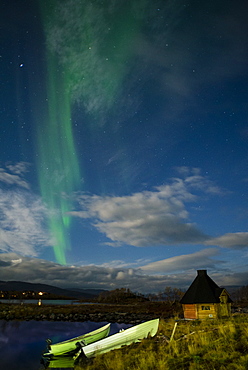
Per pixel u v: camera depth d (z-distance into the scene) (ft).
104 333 68.69
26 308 201.36
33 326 125.29
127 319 139.64
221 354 33.71
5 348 76.02
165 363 34.58
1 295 474.49
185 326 61.72
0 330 111.96
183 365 33.35
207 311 82.38
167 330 59.77
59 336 97.30
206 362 32.32
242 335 39.58
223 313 82.28
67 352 61.93
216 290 85.56
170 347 41.86
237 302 205.05
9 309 191.31
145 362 36.88
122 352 48.67
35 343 84.23
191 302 83.82
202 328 53.01
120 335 54.65
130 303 273.95
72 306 228.84
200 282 88.17
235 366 29.32
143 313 157.28
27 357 64.80
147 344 47.75
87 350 52.75
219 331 44.70
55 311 177.17
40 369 53.11
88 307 212.43
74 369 47.29
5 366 56.18
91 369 42.86
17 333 104.32
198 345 40.75
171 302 194.08
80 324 131.03
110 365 41.11
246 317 62.64
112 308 196.44
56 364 55.01
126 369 37.45
